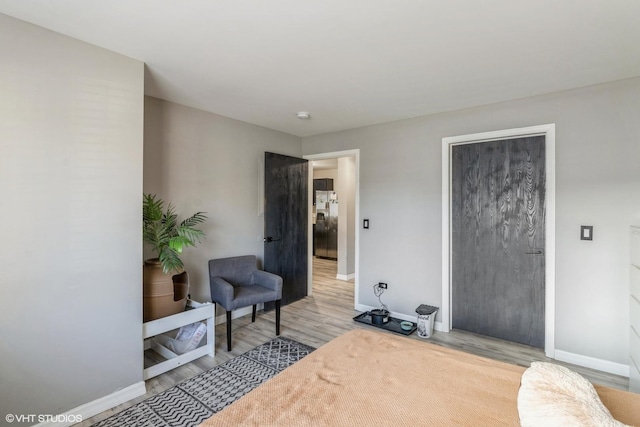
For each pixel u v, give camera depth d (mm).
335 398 1182
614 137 2512
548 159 2797
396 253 3723
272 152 4156
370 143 3945
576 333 2672
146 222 2568
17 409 1715
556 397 943
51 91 1816
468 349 2939
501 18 1705
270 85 2670
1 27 1656
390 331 3365
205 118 3389
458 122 3283
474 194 3277
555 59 2172
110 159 2057
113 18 1715
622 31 1815
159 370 2400
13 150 1690
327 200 8266
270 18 1720
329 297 4715
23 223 1725
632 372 2291
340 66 2309
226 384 2334
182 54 2131
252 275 3621
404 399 1181
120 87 2104
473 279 3301
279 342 3086
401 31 1843
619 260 2494
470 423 1050
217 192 3521
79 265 1926
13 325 1697
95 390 1998
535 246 2965
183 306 2646
